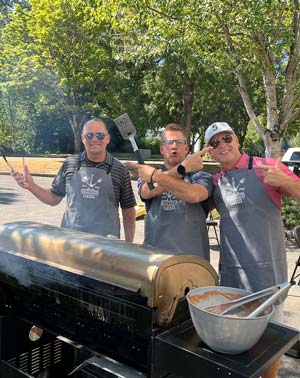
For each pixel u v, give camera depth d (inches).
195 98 642.2
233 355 47.3
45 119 1034.7
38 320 71.0
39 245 66.7
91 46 663.1
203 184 79.3
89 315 59.0
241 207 77.2
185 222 81.7
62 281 61.8
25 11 727.7
